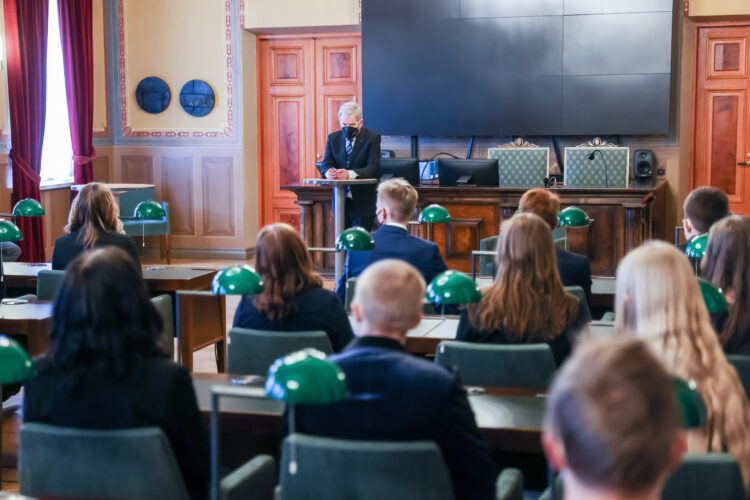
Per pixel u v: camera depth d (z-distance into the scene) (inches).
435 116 366.6
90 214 179.8
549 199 170.4
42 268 213.3
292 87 394.6
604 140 364.8
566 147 345.7
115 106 396.5
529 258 113.2
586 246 302.2
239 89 383.6
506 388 106.8
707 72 365.4
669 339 75.0
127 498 79.1
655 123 349.4
